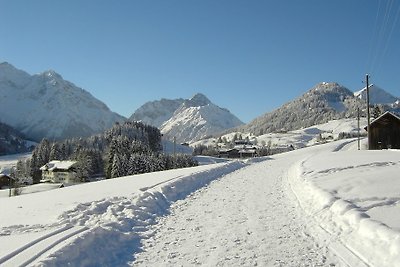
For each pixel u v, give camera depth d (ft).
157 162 303.07
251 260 24.95
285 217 37.22
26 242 26.40
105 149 431.02
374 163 64.44
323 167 67.87
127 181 73.56
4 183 303.68
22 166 431.84
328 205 35.86
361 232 26.68
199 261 25.21
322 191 41.60
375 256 22.98
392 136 171.12
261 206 43.98
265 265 23.94
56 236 27.94
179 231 33.86
